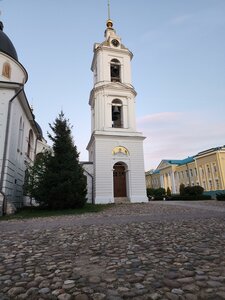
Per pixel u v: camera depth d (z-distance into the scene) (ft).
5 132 55.83
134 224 29.53
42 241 20.68
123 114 87.10
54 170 56.59
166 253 15.65
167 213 43.65
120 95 87.92
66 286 10.65
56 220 37.24
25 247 18.56
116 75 94.38
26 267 13.57
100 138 81.35
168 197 141.38
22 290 10.37
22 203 68.64
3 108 57.67
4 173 53.26
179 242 18.81
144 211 48.91
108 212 48.98
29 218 42.27
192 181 178.60
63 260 14.80
